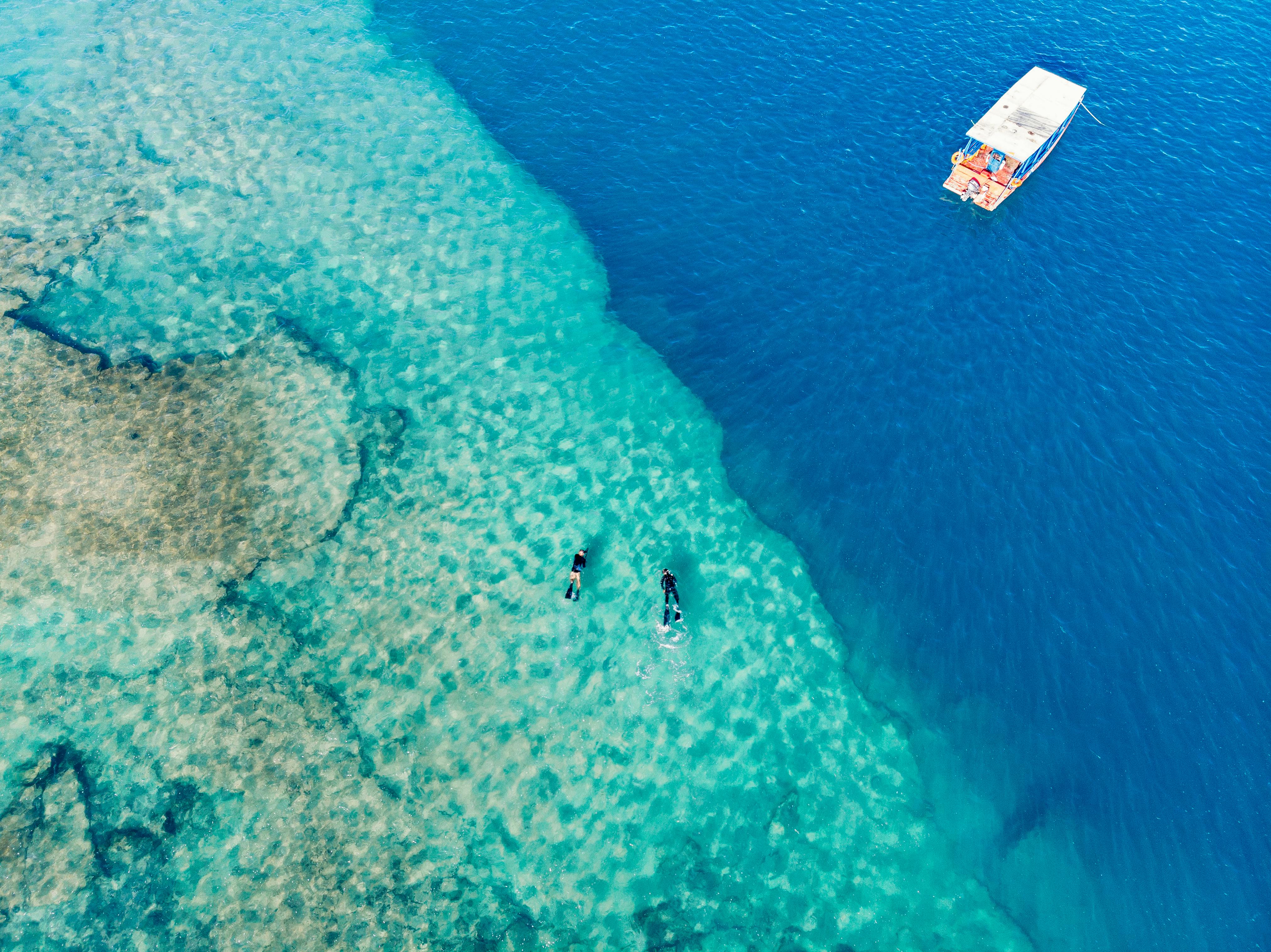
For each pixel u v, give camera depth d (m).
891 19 51.12
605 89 46.75
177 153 41.28
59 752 23.50
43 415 30.72
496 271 38.28
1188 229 40.16
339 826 22.89
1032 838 24.23
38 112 42.59
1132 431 32.91
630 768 24.84
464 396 33.75
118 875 21.56
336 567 28.16
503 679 26.25
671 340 36.25
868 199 41.53
